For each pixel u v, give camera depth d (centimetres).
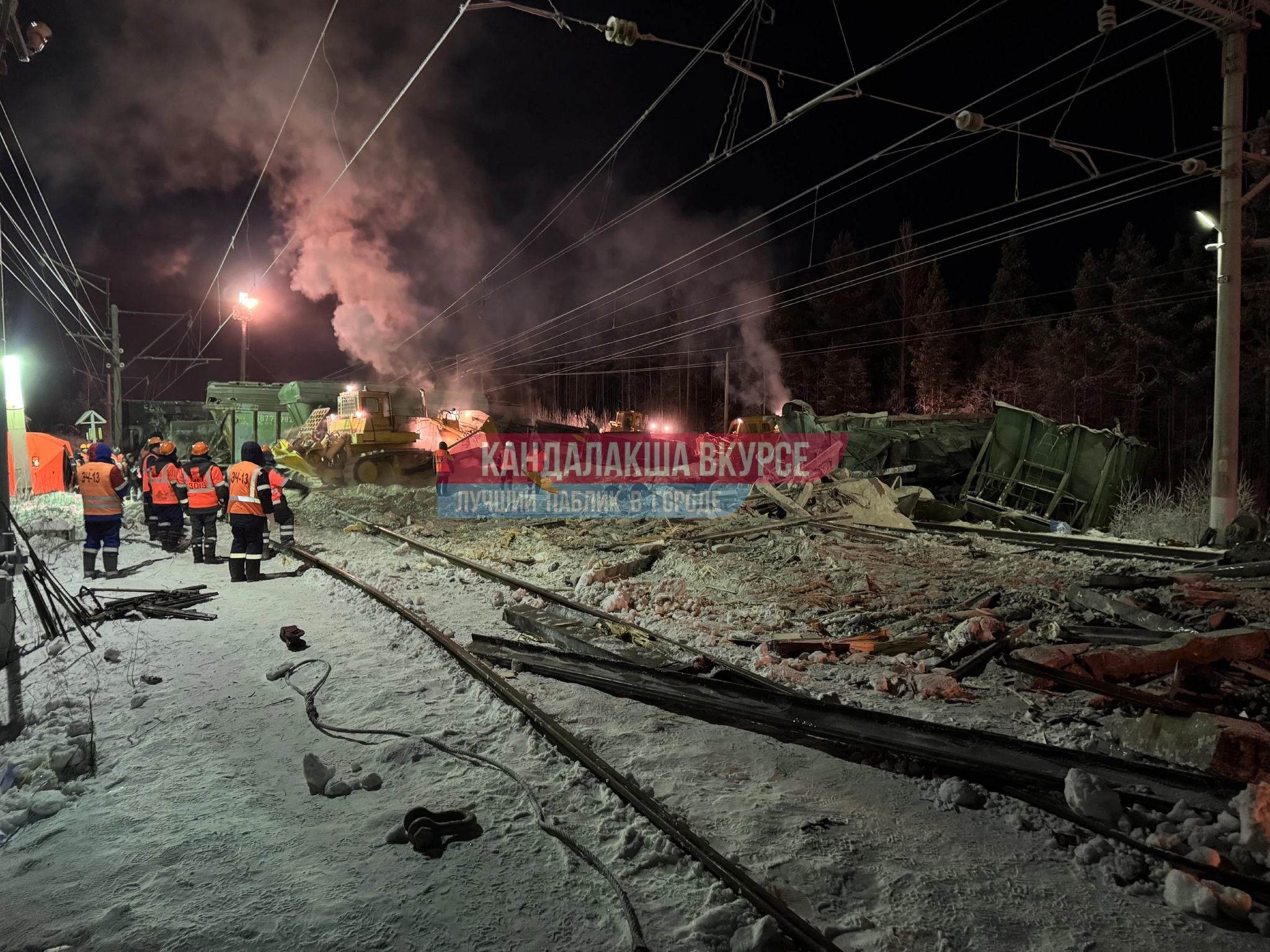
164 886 305
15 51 571
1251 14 1207
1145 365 4259
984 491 1777
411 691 543
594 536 1382
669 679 540
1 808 375
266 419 3281
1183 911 294
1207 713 432
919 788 398
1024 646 638
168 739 461
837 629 729
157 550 1277
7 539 554
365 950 267
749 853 332
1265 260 3406
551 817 362
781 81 804
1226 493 1256
